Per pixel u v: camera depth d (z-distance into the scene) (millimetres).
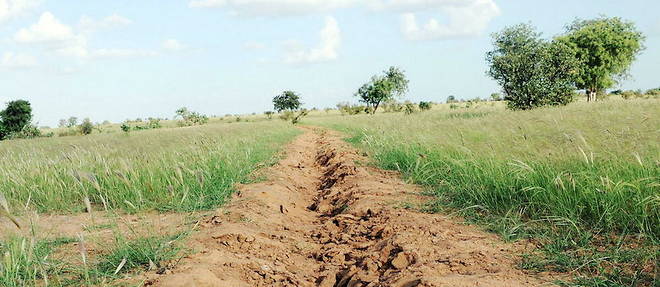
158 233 5840
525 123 12562
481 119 18062
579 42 49531
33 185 8430
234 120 87625
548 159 7520
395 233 6000
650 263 4340
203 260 4938
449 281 4043
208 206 7781
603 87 50469
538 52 34938
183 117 71812
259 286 4664
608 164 6852
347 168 11531
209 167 9938
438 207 7199
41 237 5727
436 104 100875
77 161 9555
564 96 34125
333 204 9133
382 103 80438
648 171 6250
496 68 36094
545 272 4312
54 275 4469
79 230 6219
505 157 8297
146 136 30922
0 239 5250
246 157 12078
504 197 6953
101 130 61250
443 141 11367
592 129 10164
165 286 4098
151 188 7957
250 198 8188
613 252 4645
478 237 5625
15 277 3988
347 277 4984
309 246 6328
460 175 8250
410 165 10852
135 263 4809
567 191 6168
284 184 10219
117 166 9383
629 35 49094
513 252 4957
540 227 5719
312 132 38531
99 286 4113
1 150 18172
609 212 5422
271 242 6062
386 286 4340
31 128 51312
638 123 10148
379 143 14445
